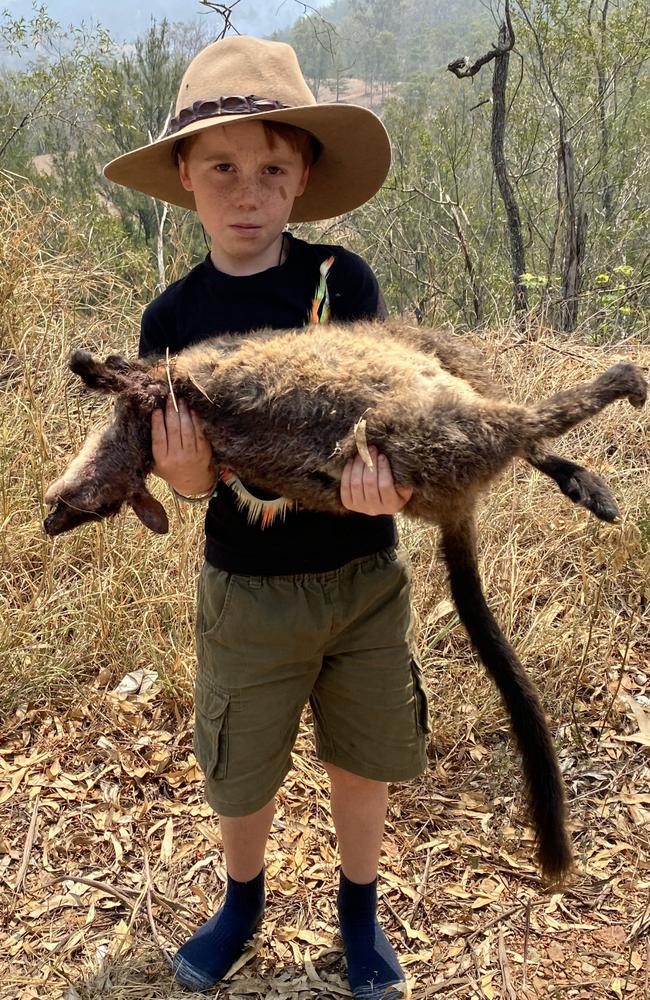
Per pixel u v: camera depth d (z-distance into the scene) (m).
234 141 0.96
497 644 1.12
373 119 1.01
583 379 2.30
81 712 1.56
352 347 0.95
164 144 1.01
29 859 1.29
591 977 1.11
